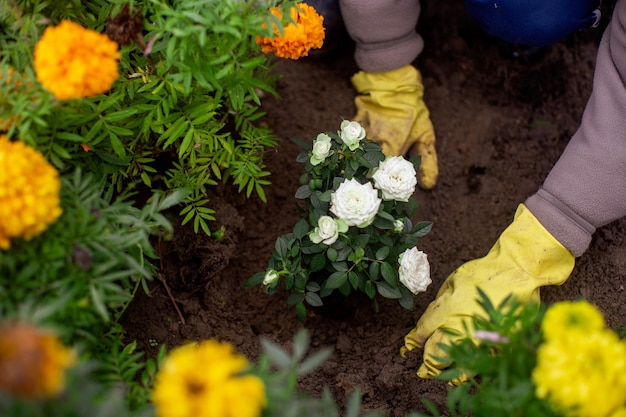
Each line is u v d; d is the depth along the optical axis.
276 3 1.73
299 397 1.48
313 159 1.91
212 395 1.10
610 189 1.90
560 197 1.95
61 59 1.38
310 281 2.10
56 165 1.61
